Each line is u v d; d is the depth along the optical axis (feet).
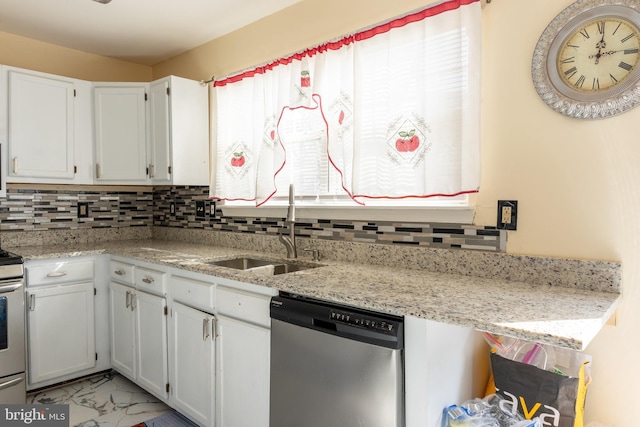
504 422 4.50
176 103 9.12
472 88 5.41
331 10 7.17
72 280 8.38
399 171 6.07
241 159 8.55
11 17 8.31
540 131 5.16
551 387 4.53
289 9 7.84
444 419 4.36
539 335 3.26
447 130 5.59
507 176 5.41
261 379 5.52
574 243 4.95
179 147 9.17
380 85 6.25
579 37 4.83
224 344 6.09
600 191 4.76
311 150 7.36
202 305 6.49
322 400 4.71
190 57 10.15
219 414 6.22
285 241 7.37
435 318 3.81
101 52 10.32
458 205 5.75
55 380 8.19
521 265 5.26
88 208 10.32
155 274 7.48
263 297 5.52
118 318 8.57
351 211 6.97
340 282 5.19
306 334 4.87
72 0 7.60
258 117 8.16
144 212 11.34
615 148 4.66
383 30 6.21
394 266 6.41
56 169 8.93
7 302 7.22
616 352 4.67
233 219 9.17
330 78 6.88
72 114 9.18
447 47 5.57
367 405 4.31
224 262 7.64
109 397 7.97
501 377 4.84
